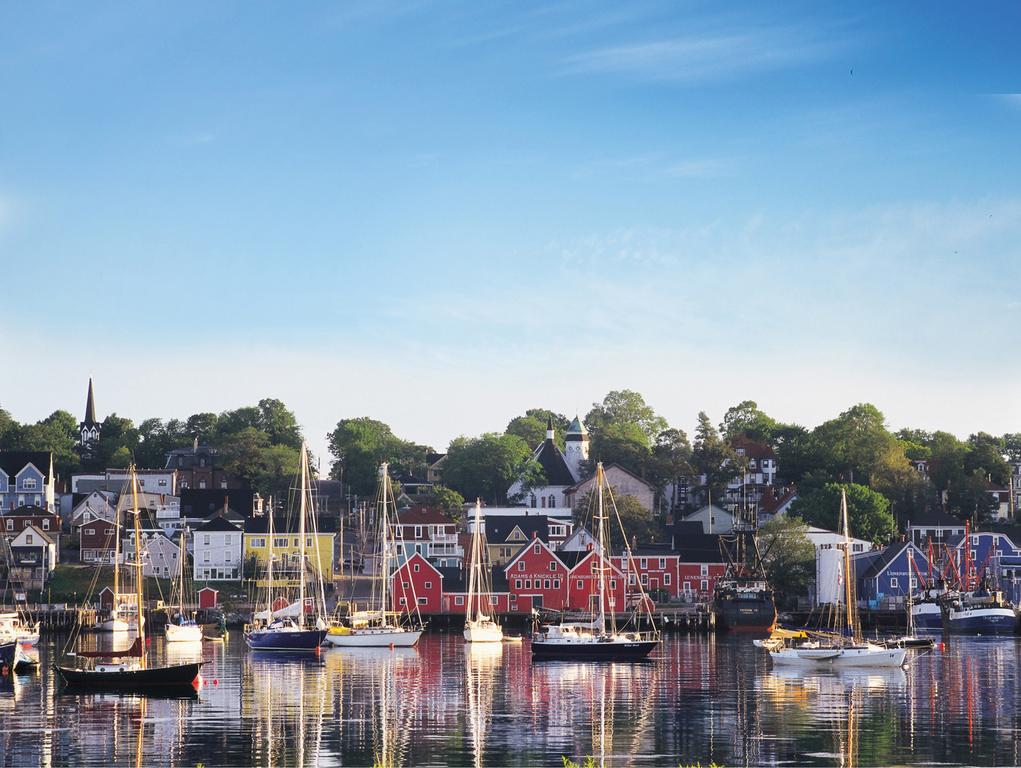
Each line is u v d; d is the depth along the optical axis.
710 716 109.88
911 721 107.31
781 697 121.00
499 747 96.75
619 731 102.94
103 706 114.62
